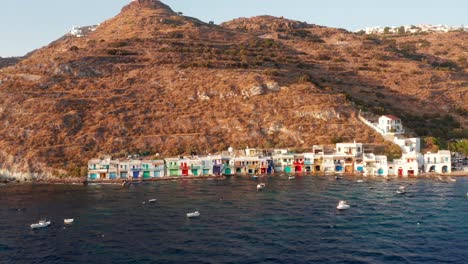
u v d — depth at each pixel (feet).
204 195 496.23
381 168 621.31
